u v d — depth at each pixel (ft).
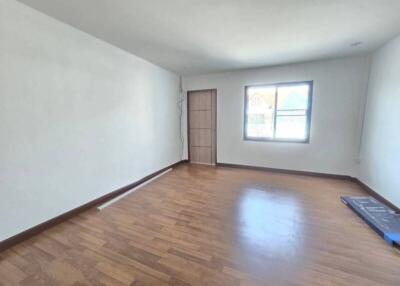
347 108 12.44
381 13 6.96
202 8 6.66
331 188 11.49
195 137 17.61
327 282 4.99
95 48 9.10
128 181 11.62
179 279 5.12
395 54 8.93
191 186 11.98
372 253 6.03
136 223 7.86
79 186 8.70
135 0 6.21
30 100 6.78
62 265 5.61
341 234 7.03
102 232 7.23
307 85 13.35
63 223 7.87
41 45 7.02
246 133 15.64
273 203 9.58
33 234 7.00
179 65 13.74
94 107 9.24
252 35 8.85
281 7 6.60
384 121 9.66
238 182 12.63
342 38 9.16
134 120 11.87
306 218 8.16
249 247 6.36
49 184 7.50
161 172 14.82
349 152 12.71
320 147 13.42
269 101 14.58
